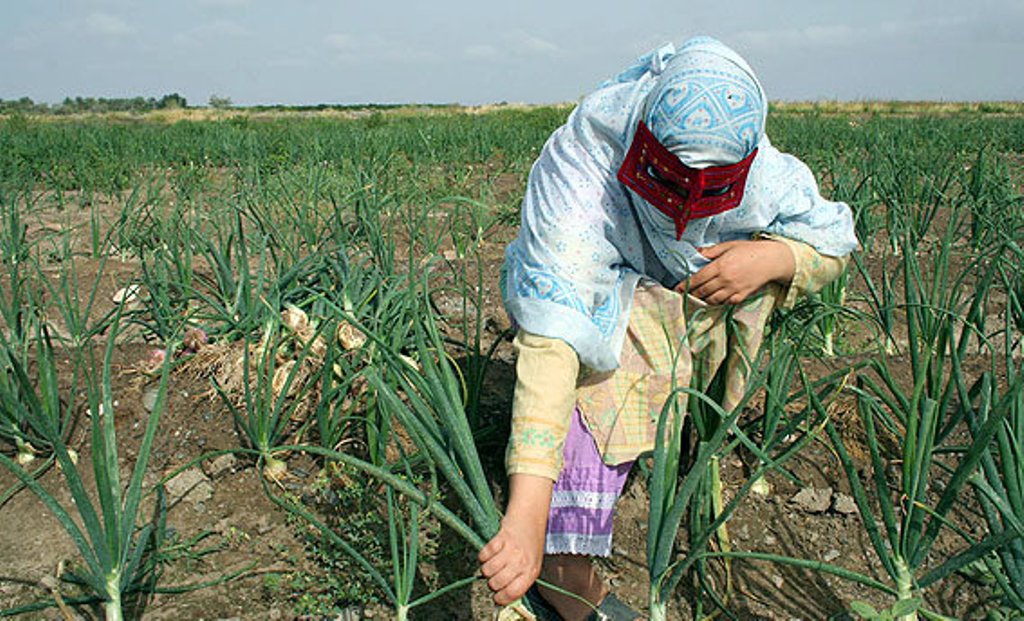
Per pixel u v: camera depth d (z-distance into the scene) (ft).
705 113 5.23
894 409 7.65
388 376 7.73
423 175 29.09
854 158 25.16
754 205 6.61
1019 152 40.81
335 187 20.92
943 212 21.01
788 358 6.97
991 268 7.09
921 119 52.54
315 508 8.17
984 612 7.06
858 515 8.26
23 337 9.83
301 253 15.71
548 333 5.60
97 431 5.77
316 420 9.11
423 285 6.20
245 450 6.56
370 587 7.13
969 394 7.45
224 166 38.04
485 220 19.85
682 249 6.32
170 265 14.90
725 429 5.17
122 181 30.14
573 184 6.04
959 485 5.77
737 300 6.69
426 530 7.84
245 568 7.45
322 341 10.05
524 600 6.63
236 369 9.73
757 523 8.13
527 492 5.32
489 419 9.29
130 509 6.13
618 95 6.03
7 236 15.57
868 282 9.42
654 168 5.56
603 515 6.47
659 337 6.50
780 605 7.24
